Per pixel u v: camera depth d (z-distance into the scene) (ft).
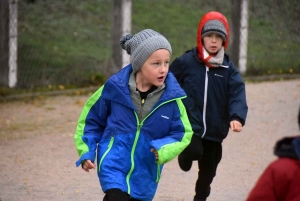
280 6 89.25
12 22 70.64
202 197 34.91
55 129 56.59
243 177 41.75
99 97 27.27
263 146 50.31
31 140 52.70
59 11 96.63
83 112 27.45
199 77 33.53
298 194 17.75
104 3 104.37
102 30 94.79
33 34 86.07
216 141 33.71
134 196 25.96
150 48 26.27
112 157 26.14
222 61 33.53
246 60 79.77
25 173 42.55
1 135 54.13
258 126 57.00
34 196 37.04
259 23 91.04
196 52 34.06
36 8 93.45
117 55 73.61
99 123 27.43
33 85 72.13
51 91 70.79
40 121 59.31
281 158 18.20
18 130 55.98
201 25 33.68
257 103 65.92
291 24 88.43
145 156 26.48
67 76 74.18
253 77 78.59
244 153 48.24
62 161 46.09
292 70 81.71
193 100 33.47
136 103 26.81
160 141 26.04
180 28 99.81
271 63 82.33
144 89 27.07
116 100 26.76
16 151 48.91
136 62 26.63
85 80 74.02
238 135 54.13
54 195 37.37
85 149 26.43
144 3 106.63
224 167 44.27
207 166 34.50
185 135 26.76
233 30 78.28
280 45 87.30
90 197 37.06
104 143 26.71
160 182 40.93
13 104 65.87
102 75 75.05
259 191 18.13
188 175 42.86
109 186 25.40
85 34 91.76
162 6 106.83
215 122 33.42
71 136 54.24
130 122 26.61
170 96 26.68
